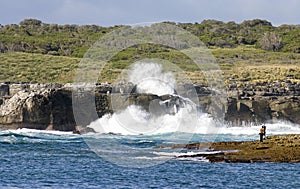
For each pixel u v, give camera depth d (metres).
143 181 84.12
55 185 80.56
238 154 101.56
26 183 81.94
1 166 96.19
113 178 86.38
